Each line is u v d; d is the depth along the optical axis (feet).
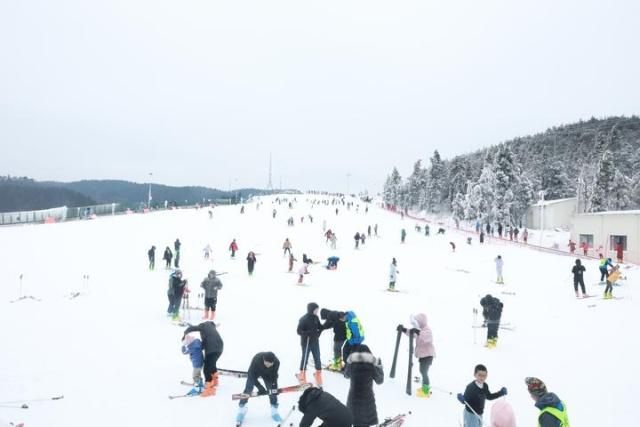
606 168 214.28
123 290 64.44
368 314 55.62
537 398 20.53
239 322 48.01
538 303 65.57
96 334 41.57
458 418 27.04
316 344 30.78
